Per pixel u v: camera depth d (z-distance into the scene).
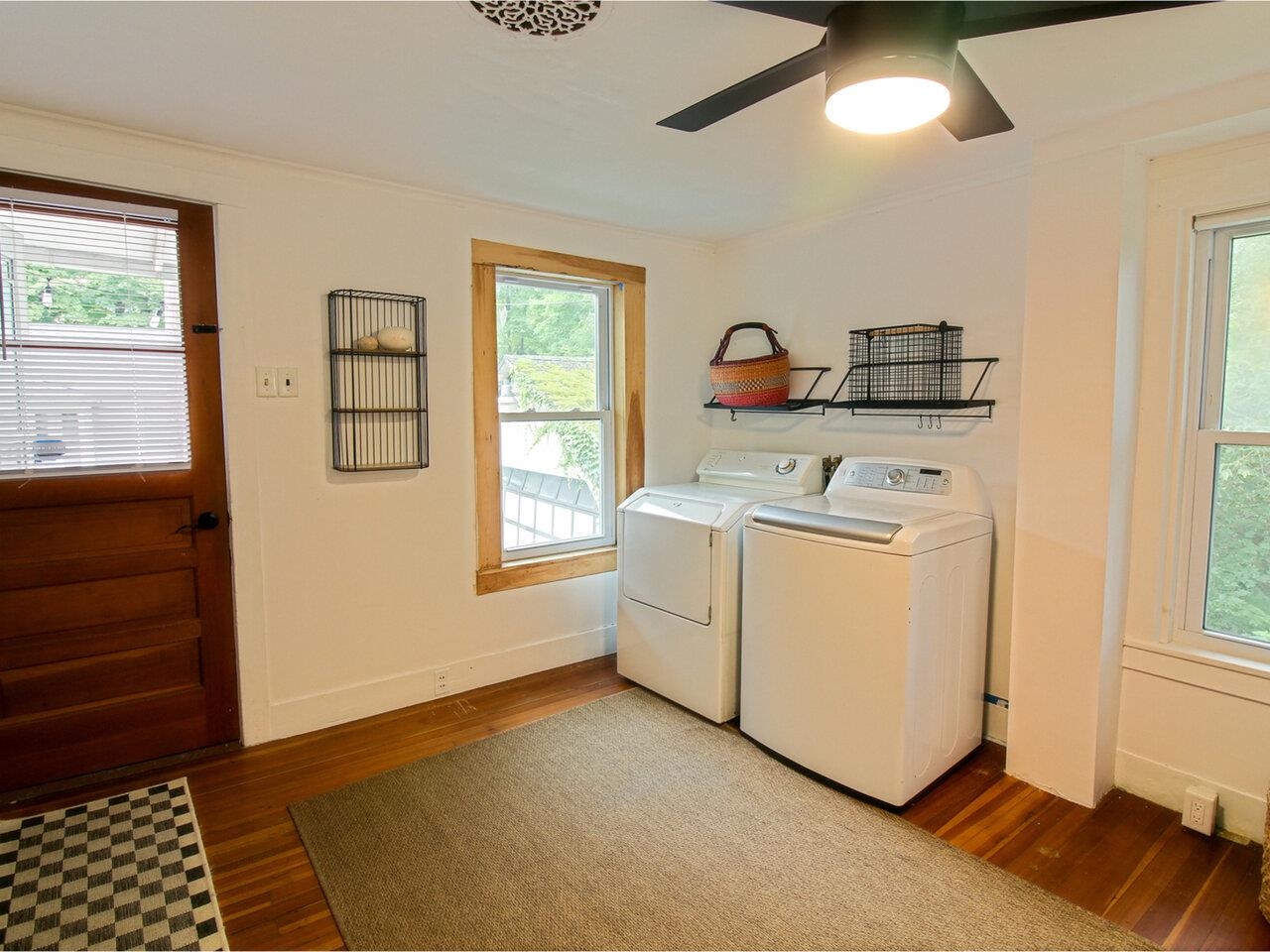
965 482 2.46
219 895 1.75
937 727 2.23
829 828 2.03
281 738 2.55
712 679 2.68
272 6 1.40
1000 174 2.43
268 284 2.39
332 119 1.99
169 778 2.28
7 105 1.92
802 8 1.23
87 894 1.74
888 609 2.08
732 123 2.01
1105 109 1.91
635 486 3.44
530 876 1.82
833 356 3.07
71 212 2.08
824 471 3.08
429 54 1.60
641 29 1.48
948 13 1.20
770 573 2.41
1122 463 2.07
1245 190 1.91
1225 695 2.00
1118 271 1.97
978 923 1.66
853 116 1.39
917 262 2.73
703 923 1.66
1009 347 2.45
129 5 1.40
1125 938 1.61
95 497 2.18
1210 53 1.59
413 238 2.68
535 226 3.00
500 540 3.05
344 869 1.85
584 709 2.81
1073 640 2.13
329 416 2.55
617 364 3.39
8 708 2.12
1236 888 1.78
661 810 2.12
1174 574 2.13
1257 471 1.99
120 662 2.27
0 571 2.07
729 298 3.58
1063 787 2.19
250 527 2.43
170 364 2.26
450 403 2.84
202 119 2.00
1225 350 2.04
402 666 2.80
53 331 2.08
